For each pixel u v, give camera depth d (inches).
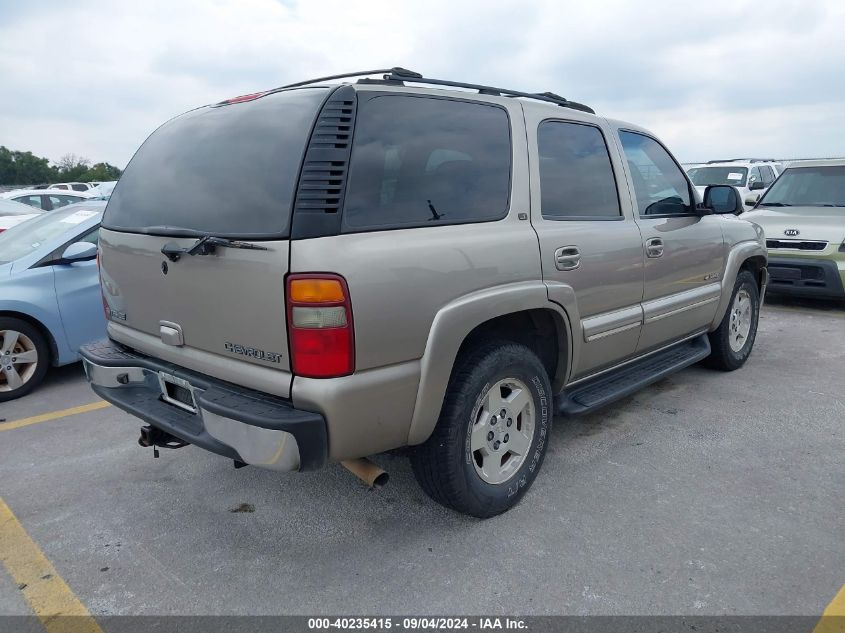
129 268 116.9
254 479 138.6
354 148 95.8
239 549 113.2
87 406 189.0
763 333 255.4
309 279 88.1
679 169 172.6
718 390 187.5
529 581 101.8
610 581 101.1
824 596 96.5
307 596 100.1
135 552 113.2
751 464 139.7
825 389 186.9
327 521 121.3
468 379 108.8
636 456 144.6
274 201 92.7
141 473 143.2
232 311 97.3
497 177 117.3
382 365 95.3
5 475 143.9
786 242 287.4
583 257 129.1
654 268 151.9
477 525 118.2
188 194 107.0
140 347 118.7
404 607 96.9
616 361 149.7
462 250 105.2
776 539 111.3
